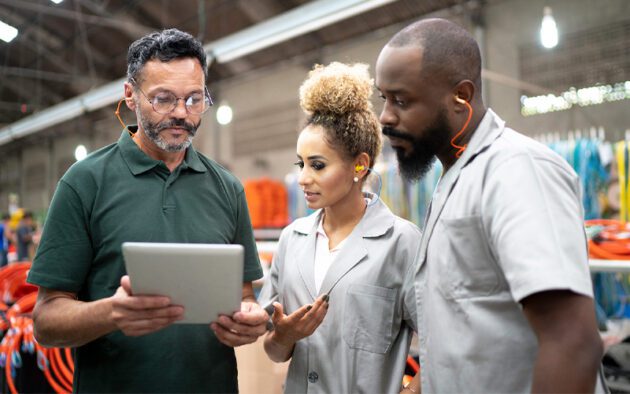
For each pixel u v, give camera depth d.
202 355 1.29
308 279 1.45
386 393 1.37
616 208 4.28
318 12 3.75
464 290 1.04
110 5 9.80
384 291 1.39
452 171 1.10
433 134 1.07
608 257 2.54
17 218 8.02
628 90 6.21
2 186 19.30
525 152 0.98
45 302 1.20
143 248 0.97
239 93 11.53
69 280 1.20
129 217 1.25
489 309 1.01
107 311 1.06
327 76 1.41
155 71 1.22
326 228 1.53
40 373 2.27
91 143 14.90
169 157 1.34
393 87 1.05
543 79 6.91
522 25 7.10
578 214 0.96
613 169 4.31
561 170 0.98
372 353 1.36
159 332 1.25
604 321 3.10
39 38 11.16
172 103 1.23
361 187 1.50
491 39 7.40
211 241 1.33
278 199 8.30
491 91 7.38
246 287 1.46
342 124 1.39
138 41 1.26
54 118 8.05
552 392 0.85
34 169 17.41
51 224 1.21
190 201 1.33
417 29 1.06
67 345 1.18
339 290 1.40
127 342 1.22
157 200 1.29
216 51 4.78
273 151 10.73
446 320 1.06
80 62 12.16
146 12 9.83
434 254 1.10
